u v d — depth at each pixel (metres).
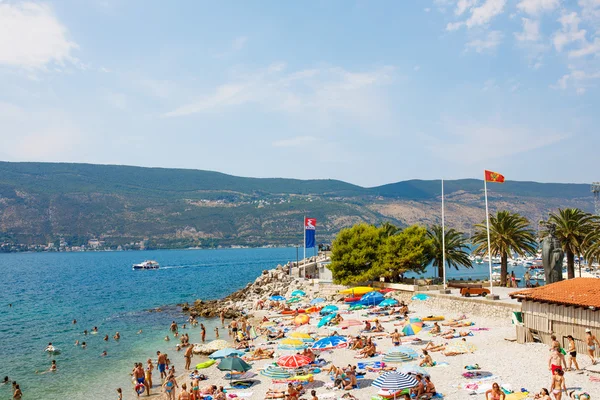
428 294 58.06
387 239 70.38
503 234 63.22
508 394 25.62
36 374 42.09
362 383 31.91
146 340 55.62
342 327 42.91
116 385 38.56
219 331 59.88
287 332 52.56
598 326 30.69
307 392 31.23
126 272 194.88
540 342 35.31
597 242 55.62
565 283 35.97
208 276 165.75
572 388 25.47
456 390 28.06
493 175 54.09
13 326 67.44
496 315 47.41
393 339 41.19
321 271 84.06
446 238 71.69
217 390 30.73
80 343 54.50
